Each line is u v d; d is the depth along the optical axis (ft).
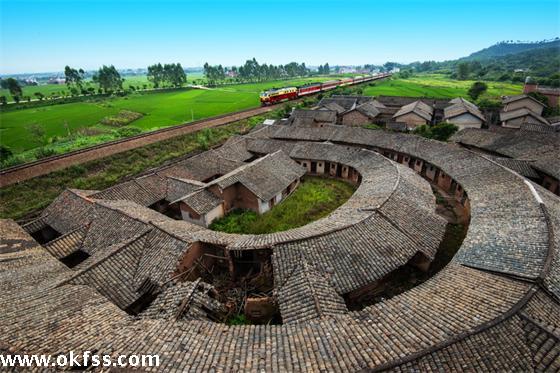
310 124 199.31
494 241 58.80
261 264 65.62
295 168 122.93
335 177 131.64
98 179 121.39
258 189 100.99
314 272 54.29
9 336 39.50
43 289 51.13
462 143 149.07
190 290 49.98
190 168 118.93
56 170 116.16
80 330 41.37
